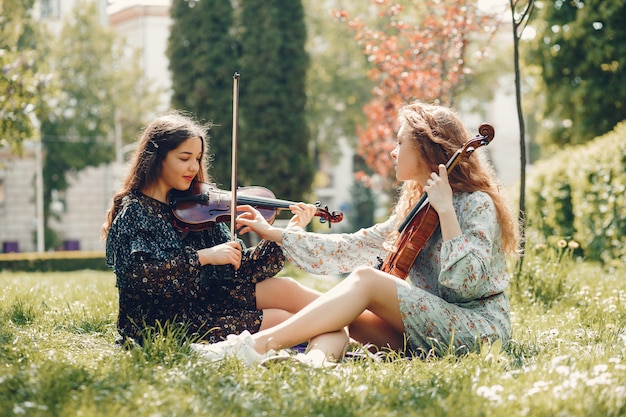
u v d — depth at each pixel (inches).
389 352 151.1
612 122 697.6
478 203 149.8
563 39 677.9
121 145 1321.4
